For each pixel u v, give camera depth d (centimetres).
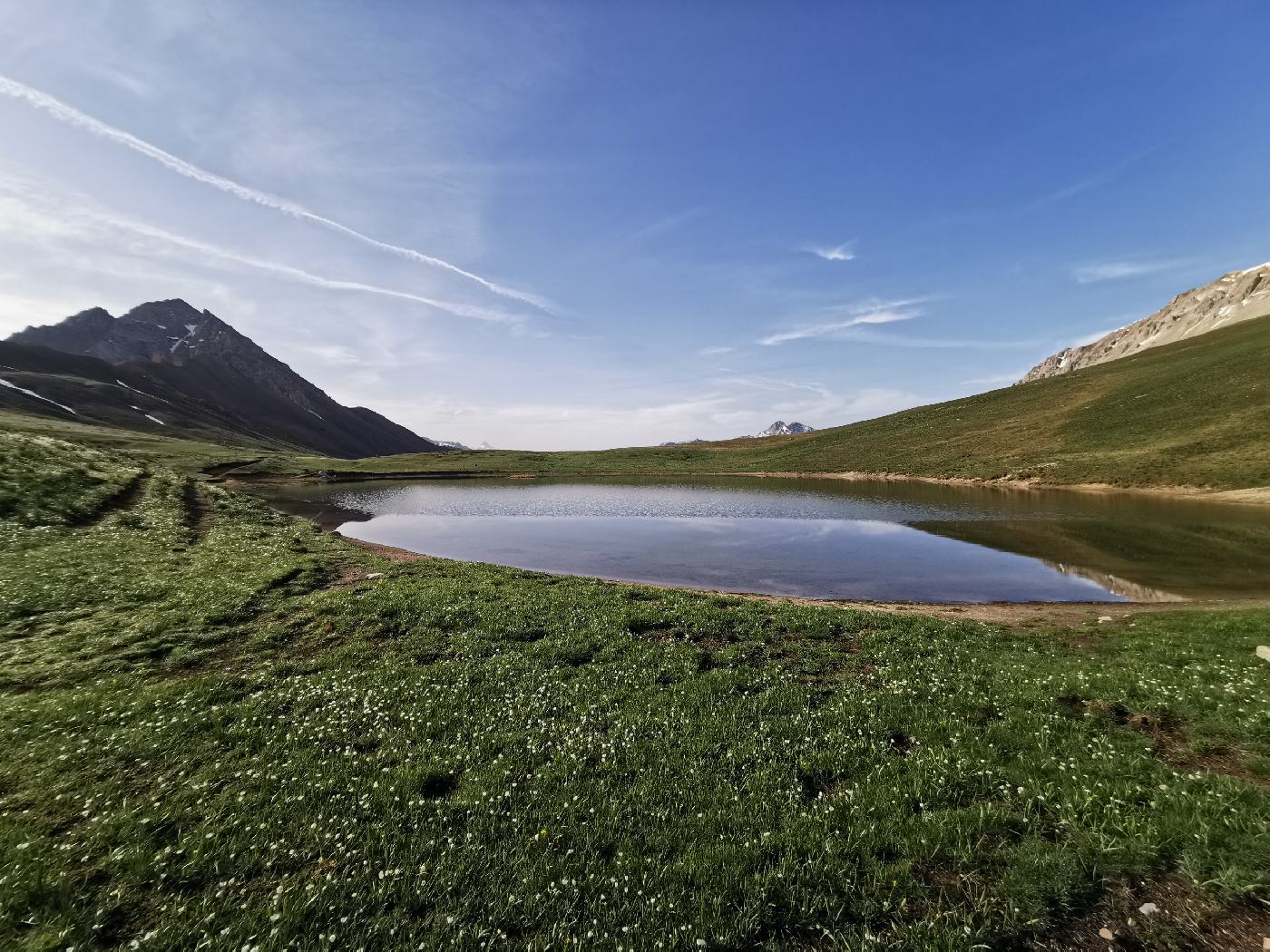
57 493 3494
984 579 3147
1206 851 712
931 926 636
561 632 1738
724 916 660
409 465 13875
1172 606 2442
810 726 1122
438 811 846
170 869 728
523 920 650
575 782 923
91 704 1223
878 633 1756
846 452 12912
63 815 852
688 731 1101
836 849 754
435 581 2361
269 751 1036
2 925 633
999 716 1158
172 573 2353
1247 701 1167
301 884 705
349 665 1498
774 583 3111
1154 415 8775
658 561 3684
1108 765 930
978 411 13312
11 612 1850
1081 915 658
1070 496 6669
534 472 13238
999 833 789
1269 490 5425
